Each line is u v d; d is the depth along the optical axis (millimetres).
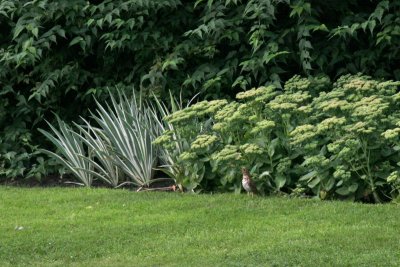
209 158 11102
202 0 12992
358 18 12414
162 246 8812
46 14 13141
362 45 12750
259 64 12359
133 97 12750
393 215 9414
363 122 10008
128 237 9180
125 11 13211
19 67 13742
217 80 12734
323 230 8945
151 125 12391
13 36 13445
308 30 12180
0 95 13773
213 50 12805
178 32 13414
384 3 11883
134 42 13148
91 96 13875
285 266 7930
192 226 9477
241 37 12938
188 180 11391
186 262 8219
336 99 10695
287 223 9336
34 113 13914
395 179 9844
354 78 11664
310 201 10273
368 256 8016
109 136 12289
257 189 10789
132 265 8242
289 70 13086
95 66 14008
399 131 9812
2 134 13797
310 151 10438
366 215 9477
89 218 10070
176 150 11625
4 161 13445
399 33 11953
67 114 13969
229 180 10938
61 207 10773
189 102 12789
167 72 13195
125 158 12094
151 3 12789
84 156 12398
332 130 10297
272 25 12766
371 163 10273
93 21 12914
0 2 13562
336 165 10180
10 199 11367
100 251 8789
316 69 12805
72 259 8594
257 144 10844
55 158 12586
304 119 10945
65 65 13664
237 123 10992
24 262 8547
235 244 8719
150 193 11422
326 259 8000
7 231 9570
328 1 12734
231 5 13016
